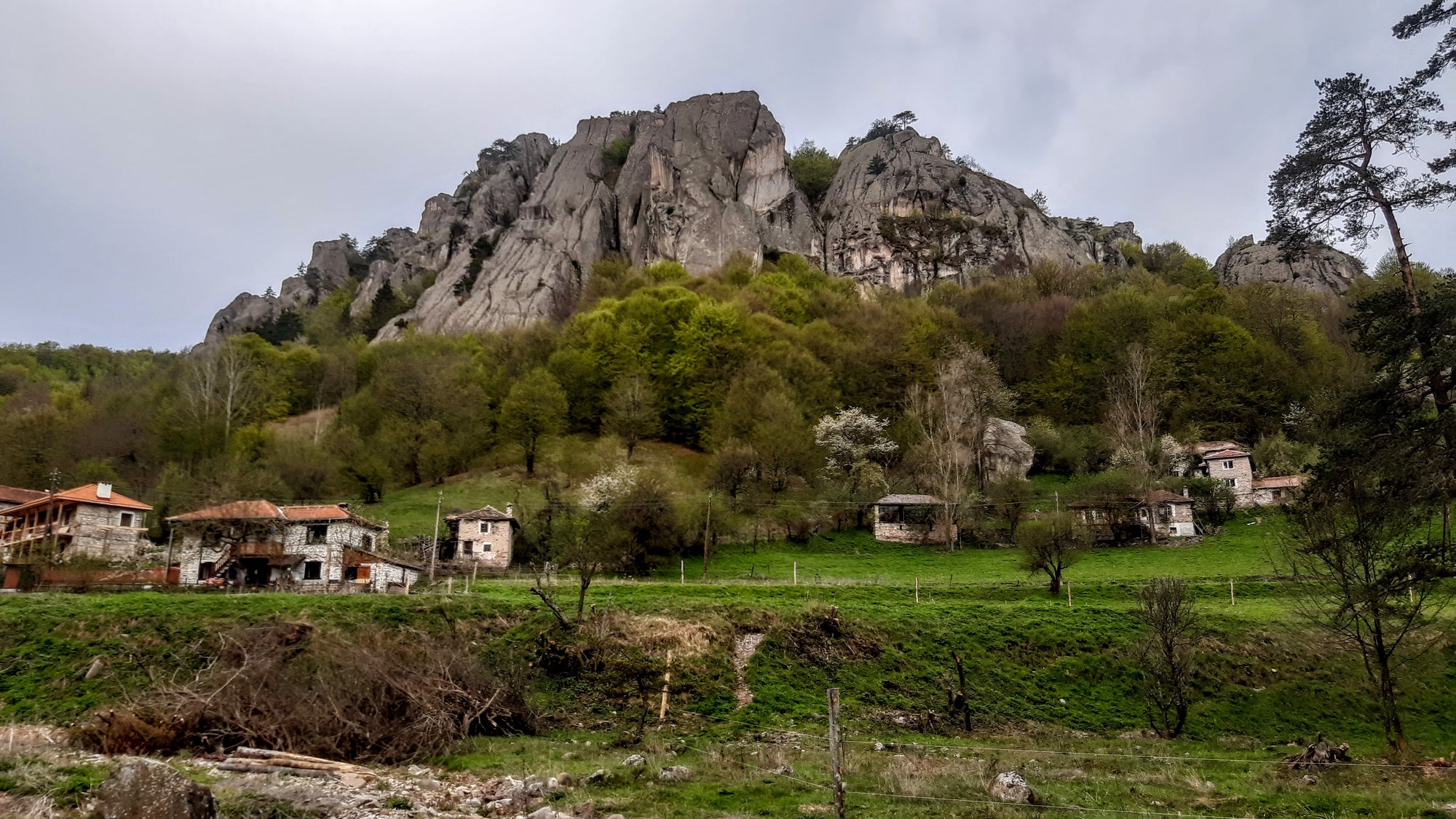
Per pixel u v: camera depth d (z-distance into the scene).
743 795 19.52
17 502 63.41
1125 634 39.47
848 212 180.38
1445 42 29.39
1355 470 26.59
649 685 32.59
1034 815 18.03
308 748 22.28
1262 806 19.36
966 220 173.88
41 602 35.22
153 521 62.69
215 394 92.06
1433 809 18.91
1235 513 73.25
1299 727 32.50
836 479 79.88
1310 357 97.44
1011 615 41.47
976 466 81.25
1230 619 40.97
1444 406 26.69
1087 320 110.75
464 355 110.38
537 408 85.38
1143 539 68.44
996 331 117.06
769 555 64.94
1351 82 30.98
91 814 14.22
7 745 20.19
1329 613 30.34
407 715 24.69
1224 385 92.69
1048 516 63.00
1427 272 95.00
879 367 103.25
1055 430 94.69
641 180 186.25
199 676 25.36
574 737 27.50
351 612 35.75
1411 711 33.34
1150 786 21.78
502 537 61.88
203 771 19.61
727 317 103.44
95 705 27.42
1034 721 32.62
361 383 112.50
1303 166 31.58
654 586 46.19
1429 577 24.88
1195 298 109.56
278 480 69.06
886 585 49.97
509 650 34.59
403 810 17.38
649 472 75.56
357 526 55.81
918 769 22.67
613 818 17.03
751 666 34.62
